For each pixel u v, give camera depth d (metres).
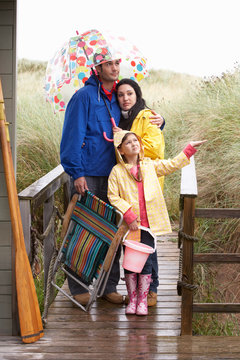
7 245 3.58
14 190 3.47
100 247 3.86
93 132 3.92
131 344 3.48
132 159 3.89
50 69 4.31
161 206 3.84
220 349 3.42
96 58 3.83
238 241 6.30
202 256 3.57
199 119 8.28
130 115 3.99
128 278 3.91
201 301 5.16
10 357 3.29
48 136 7.89
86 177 3.98
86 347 3.44
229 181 6.86
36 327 3.53
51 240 4.21
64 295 4.39
